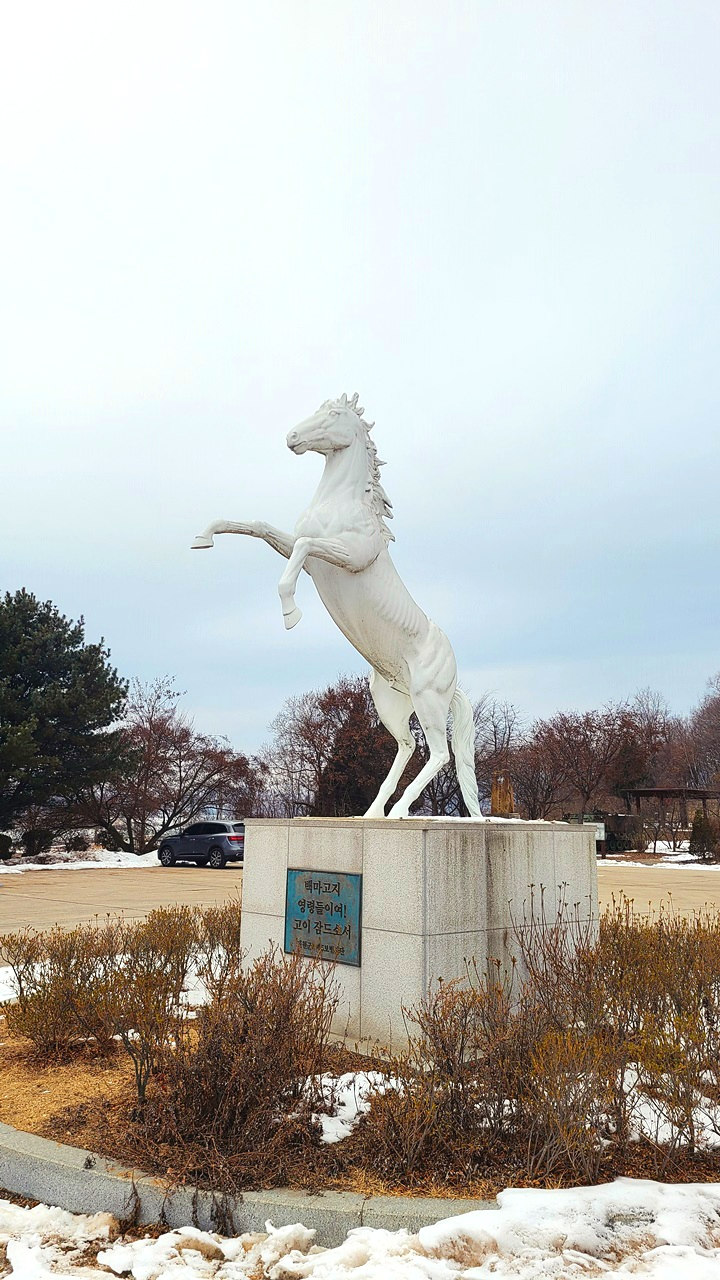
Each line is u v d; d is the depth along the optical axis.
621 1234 3.09
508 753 42.50
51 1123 4.07
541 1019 4.31
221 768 36.16
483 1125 3.79
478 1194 3.35
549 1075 3.62
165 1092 4.02
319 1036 4.42
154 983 5.00
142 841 34.72
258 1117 3.67
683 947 5.94
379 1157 3.55
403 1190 3.39
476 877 5.55
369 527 6.49
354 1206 3.21
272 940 6.30
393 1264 2.89
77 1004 5.27
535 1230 3.04
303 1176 3.47
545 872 6.20
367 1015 5.44
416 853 5.28
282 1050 3.86
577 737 44.16
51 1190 3.55
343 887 5.75
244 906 6.68
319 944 5.87
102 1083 4.69
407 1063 3.98
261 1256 3.04
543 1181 3.46
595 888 6.68
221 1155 3.50
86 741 28.97
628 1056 4.02
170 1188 3.36
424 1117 3.62
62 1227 3.35
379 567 6.62
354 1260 2.95
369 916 5.54
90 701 28.91
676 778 50.97
